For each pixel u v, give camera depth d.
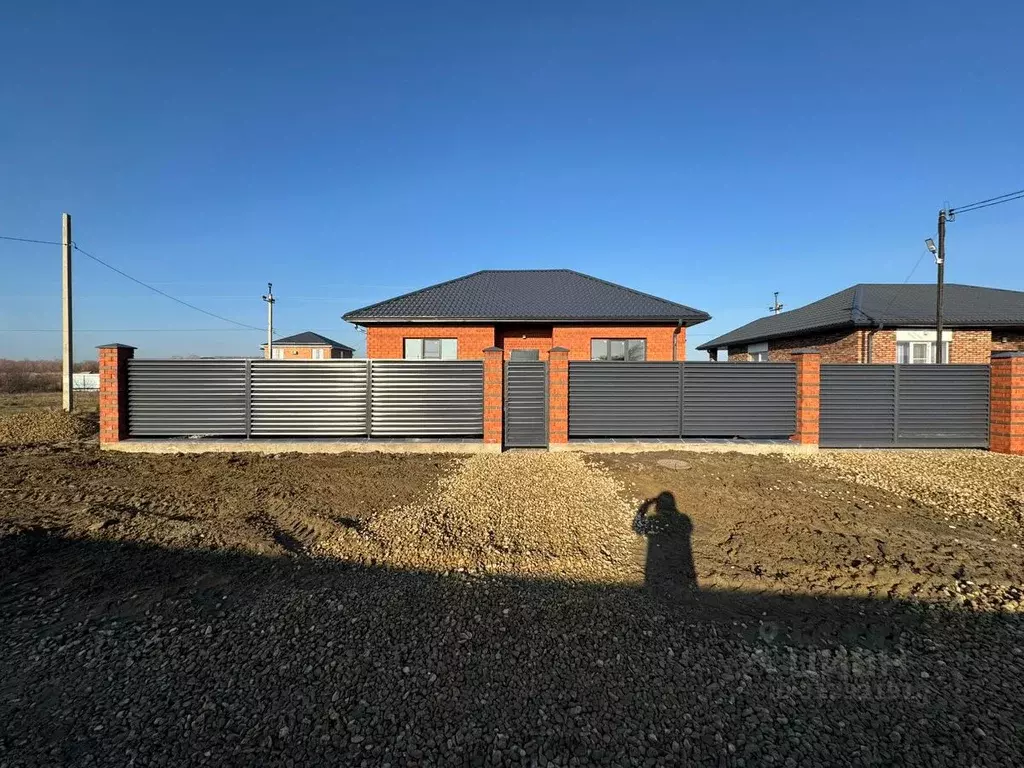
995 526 5.16
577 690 2.55
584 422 9.73
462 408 9.62
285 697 2.49
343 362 9.59
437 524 5.10
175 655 2.85
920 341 15.73
